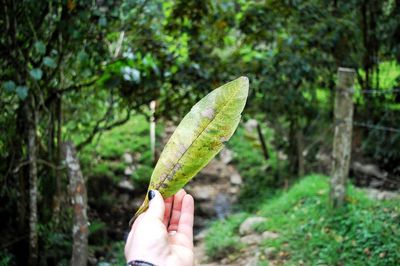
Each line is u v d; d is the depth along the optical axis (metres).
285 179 7.26
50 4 3.70
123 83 4.45
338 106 4.51
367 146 6.95
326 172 6.98
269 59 5.17
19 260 4.29
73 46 4.08
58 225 4.71
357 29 6.14
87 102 5.50
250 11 4.88
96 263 4.76
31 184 4.12
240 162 8.41
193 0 4.50
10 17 3.59
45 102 4.50
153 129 7.92
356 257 3.87
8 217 4.59
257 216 5.62
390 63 7.10
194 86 4.69
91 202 6.47
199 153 0.77
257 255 4.49
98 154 7.40
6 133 4.35
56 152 4.80
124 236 5.75
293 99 6.07
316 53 5.61
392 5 6.57
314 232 4.50
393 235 3.96
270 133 9.16
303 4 5.33
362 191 5.37
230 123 0.75
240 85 0.75
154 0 4.49
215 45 5.12
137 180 7.27
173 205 1.09
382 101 6.89
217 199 7.29
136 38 4.43
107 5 3.87
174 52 4.59
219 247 4.96
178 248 0.96
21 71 3.77
